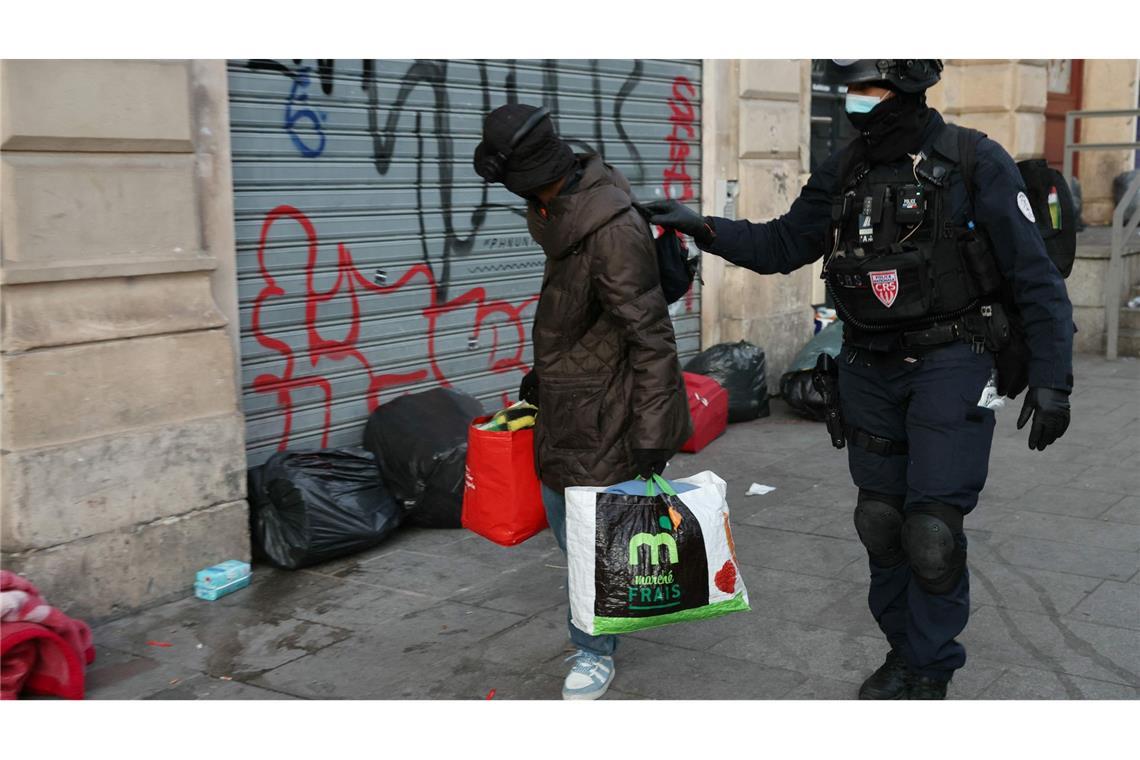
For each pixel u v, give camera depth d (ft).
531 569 15.88
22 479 12.96
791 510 18.43
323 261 17.85
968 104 38.34
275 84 16.89
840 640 13.11
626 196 10.69
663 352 10.50
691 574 10.52
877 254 10.41
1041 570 15.25
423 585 15.30
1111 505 18.19
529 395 11.96
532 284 22.03
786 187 28.91
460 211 20.27
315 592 15.10
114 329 13.91
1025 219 10.05
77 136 13.37
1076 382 28.76
